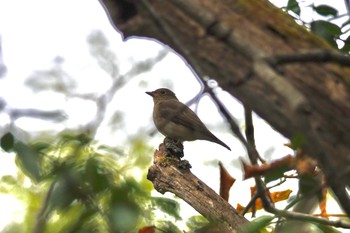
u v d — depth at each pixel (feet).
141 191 23.81
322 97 20.83
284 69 21.09
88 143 23.63
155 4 22.38
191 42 21.90
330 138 20.48
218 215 32.81
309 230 27.14
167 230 30.53
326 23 30.68
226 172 33.32
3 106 22.11
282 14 22.43
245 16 21.86
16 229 46.57
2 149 22.47
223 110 20.68
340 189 19.25
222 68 21.45
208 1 21.94
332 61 19.49
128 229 23.18
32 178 22.48
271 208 26.09
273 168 21.02
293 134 20.52
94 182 22.98
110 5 23.45
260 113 21.20
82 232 23.04
